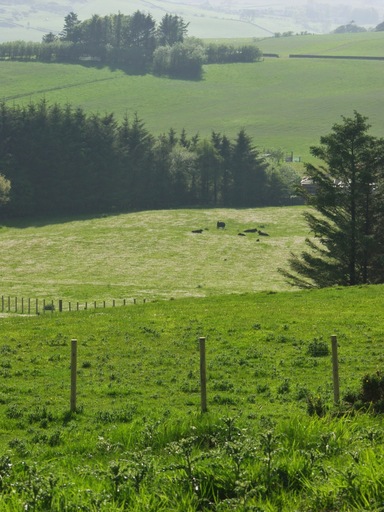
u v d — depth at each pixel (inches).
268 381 3641.7
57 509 1408.7
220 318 5418.3
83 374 3922.2
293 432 1824.6
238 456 1567.4
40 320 5698.8
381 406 2287.2
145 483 1509.6
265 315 5447.8
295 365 3981.3
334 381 2674.7
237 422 2271.2
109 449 2050.9
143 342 4731.8
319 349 4254.4
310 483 1477.6
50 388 3572.8
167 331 5039.4
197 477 1534.2
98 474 1594.5
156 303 6481.3
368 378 2390.5
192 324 5236.2
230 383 3563.0
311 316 5344.5
